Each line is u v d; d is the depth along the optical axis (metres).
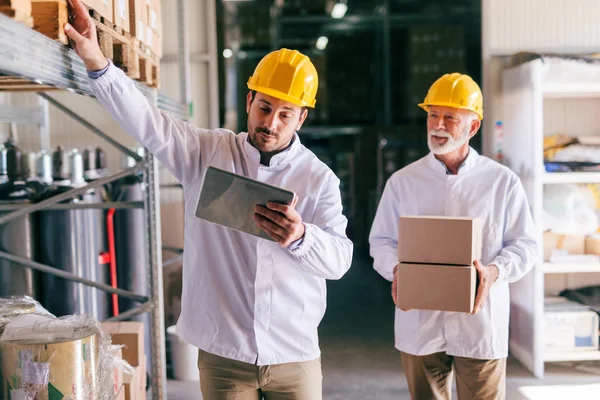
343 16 9.27
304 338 2.11
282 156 2.10
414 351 2.73
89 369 1.87
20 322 1.93
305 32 9.79
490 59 5.05
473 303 2.48
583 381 4.42
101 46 2.08
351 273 8.30
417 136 8.29
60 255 3.05
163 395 3.11
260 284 2.05
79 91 2.05
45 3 1.69
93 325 1.96
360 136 8.80
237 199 1.84
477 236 2.53
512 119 4.80
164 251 5.37
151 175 3.04
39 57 1.62
